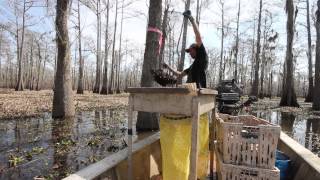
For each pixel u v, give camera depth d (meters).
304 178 3.71
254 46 54.34
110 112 17.83
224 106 6.51
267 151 3.40
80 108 18.98
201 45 4.22
